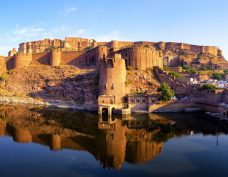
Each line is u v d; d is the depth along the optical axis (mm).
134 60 117812
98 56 135750
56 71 137625
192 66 169375
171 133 57406
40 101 112938
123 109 83625
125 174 34656
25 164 38406
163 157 41406
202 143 49375
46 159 40594
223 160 40000
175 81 105688
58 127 62906
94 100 98000
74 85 112250
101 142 50219
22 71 143250
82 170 36188
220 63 178000
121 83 92375
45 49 197750
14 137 53406
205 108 88812
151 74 114375
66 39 195375
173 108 89375
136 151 44594
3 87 132750
